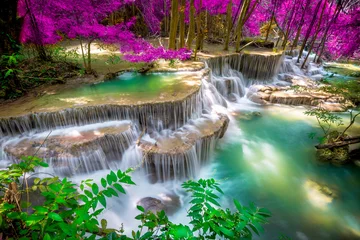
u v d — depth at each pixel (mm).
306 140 6398
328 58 14805
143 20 13805
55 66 6859
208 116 6141
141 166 4586
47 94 5672
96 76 6777
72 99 5359
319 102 8148
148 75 7219
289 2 12180
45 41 6992
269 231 3834
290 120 7414
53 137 4512
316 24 12484
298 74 11422
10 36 5156
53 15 6098
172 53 7586
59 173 4109
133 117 5176
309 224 3977
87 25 6066
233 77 9344
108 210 3842
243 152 5836
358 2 13781
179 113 5422
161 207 3967
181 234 1256
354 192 4645
